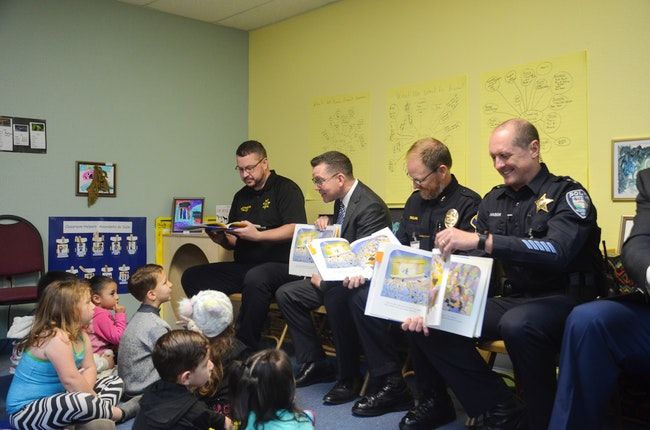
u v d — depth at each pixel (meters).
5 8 3.71
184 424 1.77
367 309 2.10
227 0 4.20
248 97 4.96
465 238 1.89
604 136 2.87
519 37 3.20
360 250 2.56
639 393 2.24
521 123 2.14
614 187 2.82
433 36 3.61
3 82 3.72
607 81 2.85
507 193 2.23
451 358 2.09
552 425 1.64
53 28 3.92
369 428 2.29
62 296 2.15
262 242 3.43
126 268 4.28
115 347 2.97
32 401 2.05
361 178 4.05
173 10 4.42
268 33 4.78
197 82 4.65
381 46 3.92
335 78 4.23
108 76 4.18
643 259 1.65
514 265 2.17
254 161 3.50
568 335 1.66
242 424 1.60
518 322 1.86
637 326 1.66
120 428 2.31
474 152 3.40
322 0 4.19
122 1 4.22
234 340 2.43
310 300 2.91
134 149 4.32
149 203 4.39
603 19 2.86
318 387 2.87
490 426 2.05
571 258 1.92
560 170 3.04
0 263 3.63
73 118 4.02
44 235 3.90
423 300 2.10
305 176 4.47
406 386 2.51
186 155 4.59
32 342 2.08
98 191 4.13
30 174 3.84
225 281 3.41
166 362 1.81
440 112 3.57
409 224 2.77
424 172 2.55
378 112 3.94
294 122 4.56
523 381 1.93
